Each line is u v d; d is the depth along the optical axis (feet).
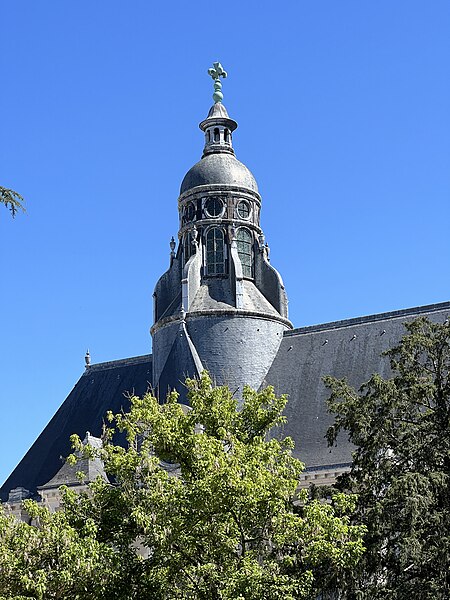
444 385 156.04
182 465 137.69
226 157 259.80
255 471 128.06
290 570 130.11
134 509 130.21
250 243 255.09
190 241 252.42
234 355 236.84
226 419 147.43
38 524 142.72
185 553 128.36
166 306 253.44
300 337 241.55
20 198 119.34
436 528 136.56
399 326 228.84
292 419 223.51
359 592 134.82
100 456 145.69
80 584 125.18
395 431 150.30
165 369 238.27
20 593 127.03
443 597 132.87
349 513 149.89
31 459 258.37
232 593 119.14
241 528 127.54
